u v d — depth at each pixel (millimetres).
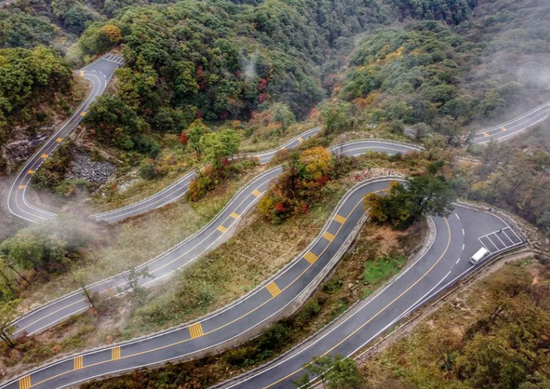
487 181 69062
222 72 131500
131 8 142750
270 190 74312
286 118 116625
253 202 79625
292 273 59938
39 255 62531
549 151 82250
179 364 48469
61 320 57906
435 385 35094
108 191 92562
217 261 65000
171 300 57094
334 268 60781
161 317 54969
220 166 87125
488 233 62438
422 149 88062
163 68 117562
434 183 56406
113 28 116000
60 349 51750
